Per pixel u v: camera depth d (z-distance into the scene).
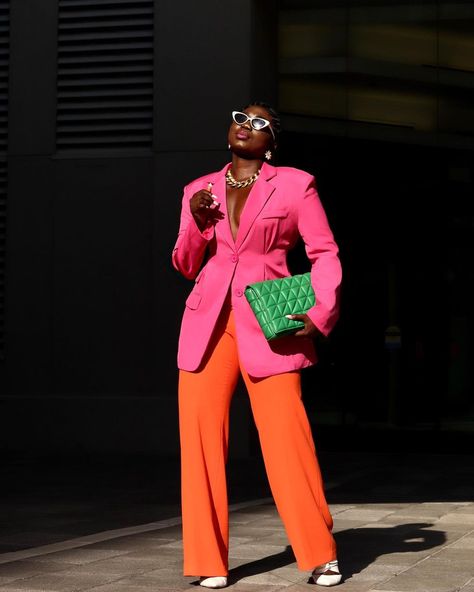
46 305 11.66
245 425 10.95
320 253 4.59
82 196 11.66
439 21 11.84
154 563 4.97
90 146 11.73
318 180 11.81
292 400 4.44
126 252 11.52
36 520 6.75
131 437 11.30
